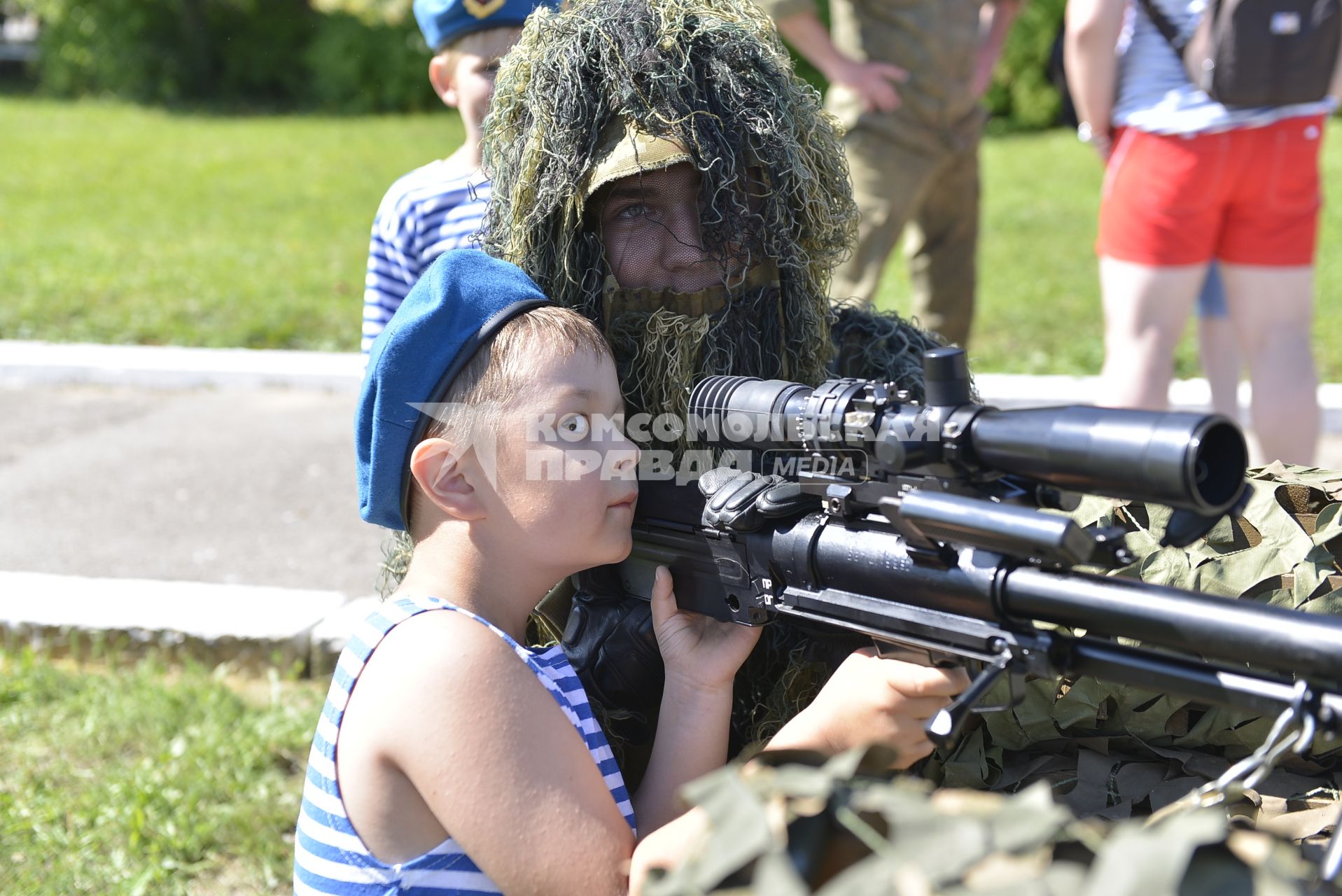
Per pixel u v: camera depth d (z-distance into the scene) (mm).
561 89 1317
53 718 2809
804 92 1412
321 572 3703
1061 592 939
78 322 6414
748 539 1181
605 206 1348
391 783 1143
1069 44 3238
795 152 1352
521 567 1248
